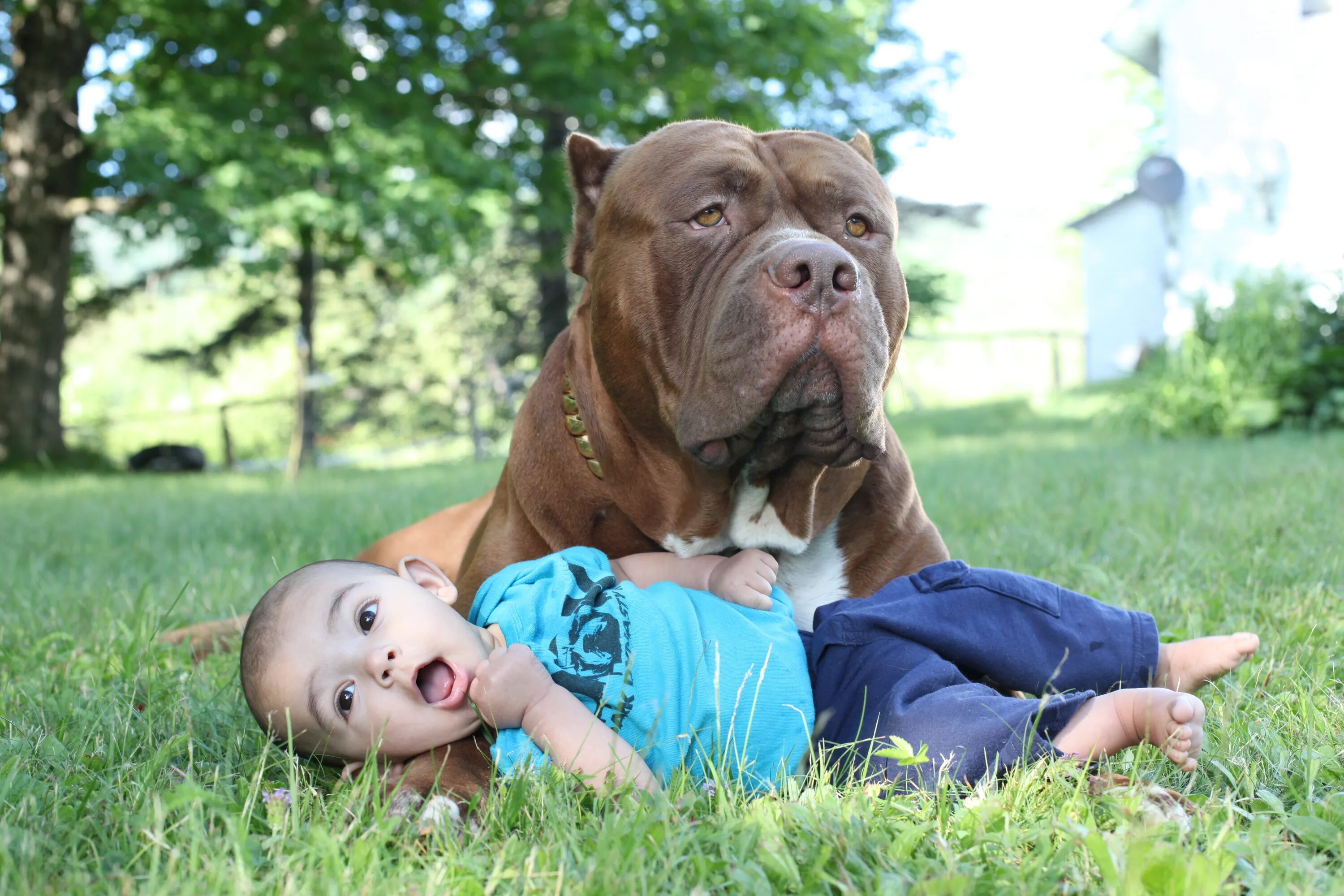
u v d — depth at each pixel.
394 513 7.15
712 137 2.85
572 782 2.14
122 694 2.97
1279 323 11.64
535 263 22.03
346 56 14.73
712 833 1.88
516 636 2.49
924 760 2.14
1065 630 2.60
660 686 2.40
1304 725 2.39
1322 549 4.34
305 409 17.80
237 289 28.94
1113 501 6.15
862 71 17.77
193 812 1.88
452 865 1.78
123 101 13.66
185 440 32.69
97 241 36.50
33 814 2.02
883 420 2.70
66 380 39.66
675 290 2.76
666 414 2.82
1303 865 1.72
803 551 3.06
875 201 2.88
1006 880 1.72
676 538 2.98
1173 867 1.63
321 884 1.71
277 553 5.68
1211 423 11.30
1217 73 13.45
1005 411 18.25
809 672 2.63
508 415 24.69
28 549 6.45
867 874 1.74
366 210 13.77
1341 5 12.95
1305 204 13.12
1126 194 24.73
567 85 15.61
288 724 2.22
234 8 14.18
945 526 5.69
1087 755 2.20
